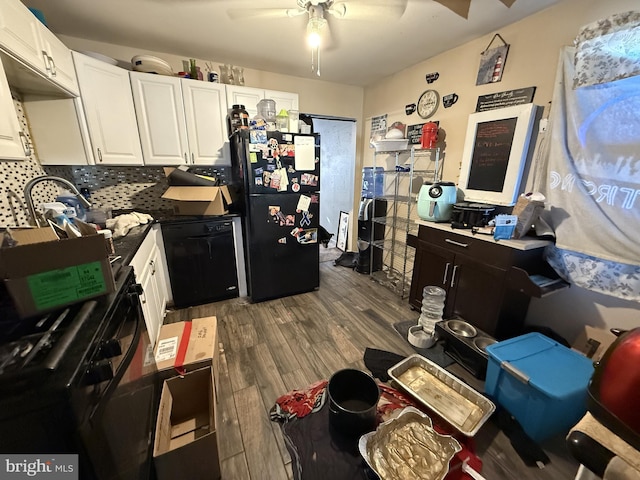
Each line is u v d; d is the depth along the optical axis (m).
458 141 2.34
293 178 2.46
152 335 1.71
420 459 1.06
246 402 1.48
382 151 2.78
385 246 3.29
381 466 1.03
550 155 1.66
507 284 1.66
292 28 1.96
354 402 1.40
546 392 1.15
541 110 1.76
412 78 2.73
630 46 1.29
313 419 1.36
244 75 2.78
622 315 1.51
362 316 2.37
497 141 1.96
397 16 1.77
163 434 1.06
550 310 1.83
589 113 1.47
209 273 2.49
